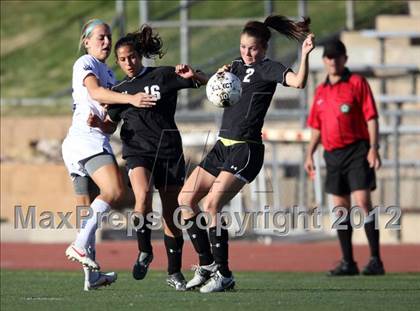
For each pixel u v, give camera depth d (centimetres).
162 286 3694
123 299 3127
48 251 5484
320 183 5834
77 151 3291
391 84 7088
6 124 7419
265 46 3291
